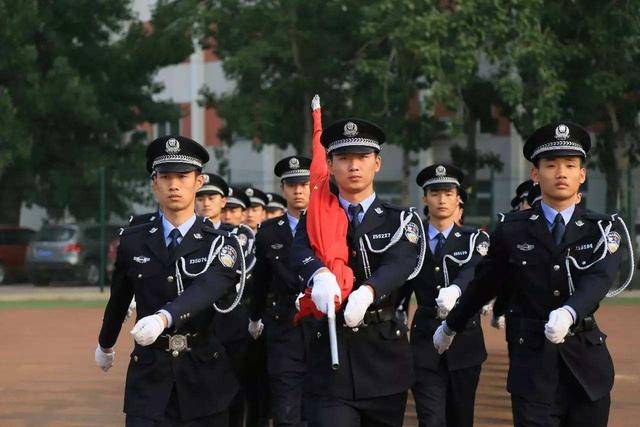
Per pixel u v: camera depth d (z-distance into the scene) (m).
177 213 8.05
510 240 7.85
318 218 7.91
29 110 37.78
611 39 30.61
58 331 21.73
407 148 33.28
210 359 8.02
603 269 7.56
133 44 39.12
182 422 7.90
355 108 32.44
